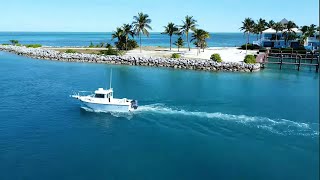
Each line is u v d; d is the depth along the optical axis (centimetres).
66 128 4256
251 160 3312
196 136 3972
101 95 5012
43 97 5809
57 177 3044
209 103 5309
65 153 3522
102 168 3225
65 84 7000
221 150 3584
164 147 3684
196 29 12706
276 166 3209
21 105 5272
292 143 3703
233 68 8912
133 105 4881
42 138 3912
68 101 5544
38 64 10175
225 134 4016
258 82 7256
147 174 3131
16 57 12175
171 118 4600
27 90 6347
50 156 3447
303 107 4928
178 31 13225
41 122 4469
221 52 12356
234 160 3347
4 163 3272
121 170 3194
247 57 9394
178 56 10412
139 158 3441
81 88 6606
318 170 3073
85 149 3631
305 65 10025
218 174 3112
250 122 4366
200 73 8569
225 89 6412
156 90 6375
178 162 3344
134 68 9419
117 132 4128
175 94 5991
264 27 14412
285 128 4141
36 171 3136
